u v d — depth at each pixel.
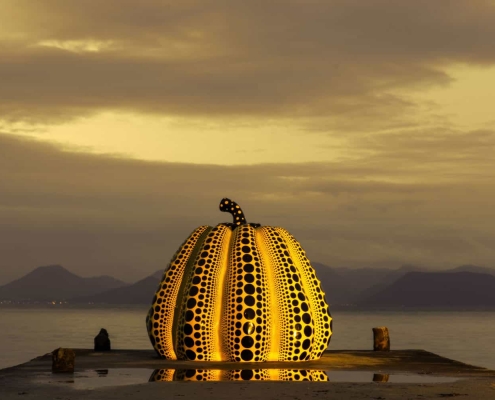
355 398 14.85
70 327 82.50
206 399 14.62
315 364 21.28
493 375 19.27
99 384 17.03
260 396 14.99
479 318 149.88
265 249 22.28
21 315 149.12
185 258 22.98
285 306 21.58
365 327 86.94
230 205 24.20
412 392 15.68
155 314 22.64
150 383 16.84
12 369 20.23
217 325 21.50
